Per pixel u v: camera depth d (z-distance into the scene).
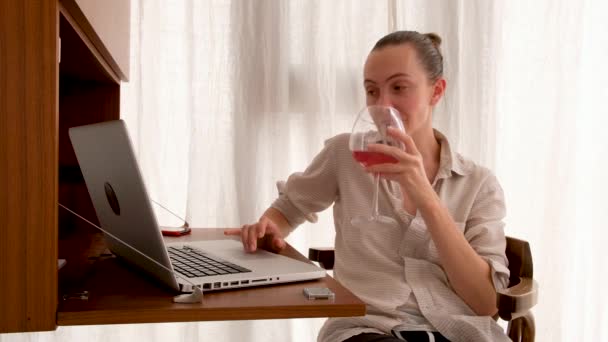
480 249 1.23
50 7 0.70
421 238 1.23
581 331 2.14
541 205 2.08
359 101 1.91
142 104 1.74
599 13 2.12
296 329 1.88
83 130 0.90
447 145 1.32
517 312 1.01
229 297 0.77
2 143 0.70
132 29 1.75
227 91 1.78
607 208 2.12
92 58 1.14
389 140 1.05
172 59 1.78
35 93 0.70
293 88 1.87
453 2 1.93
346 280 1.27
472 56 1.97
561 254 2.07
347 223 1.31
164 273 0.78
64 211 1.42
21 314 0.70
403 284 1.20
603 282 2.13
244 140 1.79
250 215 1.79
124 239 0.92
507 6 2.07
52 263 0.70
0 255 0.70
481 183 1.31
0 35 0.70
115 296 0.77
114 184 0.85
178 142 1.80
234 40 1.78
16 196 0.70
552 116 2.07
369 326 1.13
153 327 1.78
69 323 0.70
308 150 1.87
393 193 1.28
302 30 1.86
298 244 1.89
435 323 1.13
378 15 1.93
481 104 1.96
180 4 1.78
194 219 1.75
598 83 2.13
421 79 1.25
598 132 2.13
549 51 2.06
